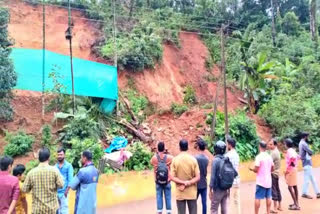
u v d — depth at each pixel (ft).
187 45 92.94
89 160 17.94
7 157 16.16
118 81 68.54
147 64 74.59
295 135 61.46
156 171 21.47
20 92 53.52
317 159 53.98
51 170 16.15
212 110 62.49
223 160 18.76
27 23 77.66
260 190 21.20
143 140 52.54
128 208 27.71
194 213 18.19
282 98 67.72
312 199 27.58
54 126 49.62
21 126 48.49
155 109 68.59
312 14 108.68
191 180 18.12
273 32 107.65
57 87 50.08
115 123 54.60
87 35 79.05
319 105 70.95
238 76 86.43
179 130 57.52
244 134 56.59
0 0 79.30
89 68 55.26
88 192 17.10
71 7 85.71
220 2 112.78
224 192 18.66
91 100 54.80
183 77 83.10
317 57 96.07
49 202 15.84
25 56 51.16
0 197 15.38
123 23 82.89
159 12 93.15
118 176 41.47
